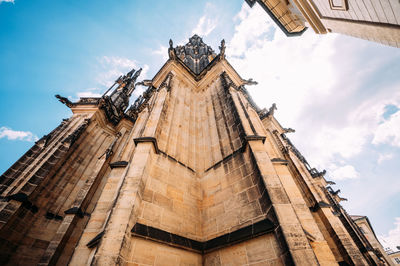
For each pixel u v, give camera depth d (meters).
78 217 12.80
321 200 15.16
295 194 9.41
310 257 4.97
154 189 8.03
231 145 10.77
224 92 15.54
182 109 15.60
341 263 11.52
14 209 11.70
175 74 19.06
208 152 12.12
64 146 17.16
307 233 7.97
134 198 6.59
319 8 8.45
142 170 7.70
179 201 8.64
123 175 8.52
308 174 18.42
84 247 6.56
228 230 7.40
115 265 4.83
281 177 9.89
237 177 8.84
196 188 10.05
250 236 6.27
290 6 12.58
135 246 5.85
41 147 16.48
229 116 12.70
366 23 5.98
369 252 16.80
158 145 10.20
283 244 5.38
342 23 7.38
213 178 10.08
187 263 6.71
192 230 8.02
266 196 6.75
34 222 12.71
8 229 11.10
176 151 11.30
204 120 15.26
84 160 18.67
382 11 5.02
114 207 6.34
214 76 19.55
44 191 14.16
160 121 11.57
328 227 13.15
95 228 7.16
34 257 11.77
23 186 13.05
